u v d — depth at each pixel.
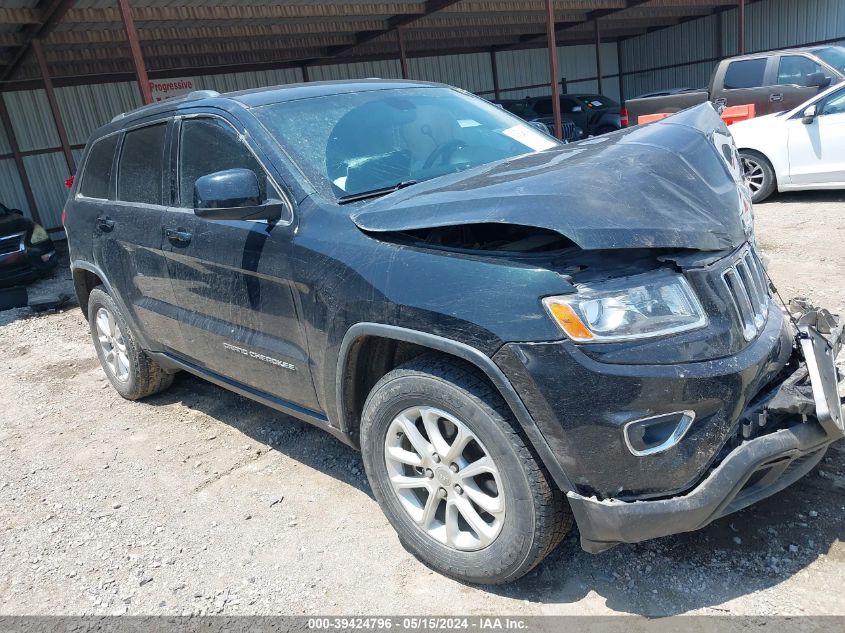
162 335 4.04
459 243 2.54
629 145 2.65
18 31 11.85
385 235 2.60
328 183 2.99
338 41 16.59
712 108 3.05
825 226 7.36
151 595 2.79
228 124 3.32
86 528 3.35
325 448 3.86
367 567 2.80
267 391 3.36
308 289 2.79
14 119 15.06
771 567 2.50
